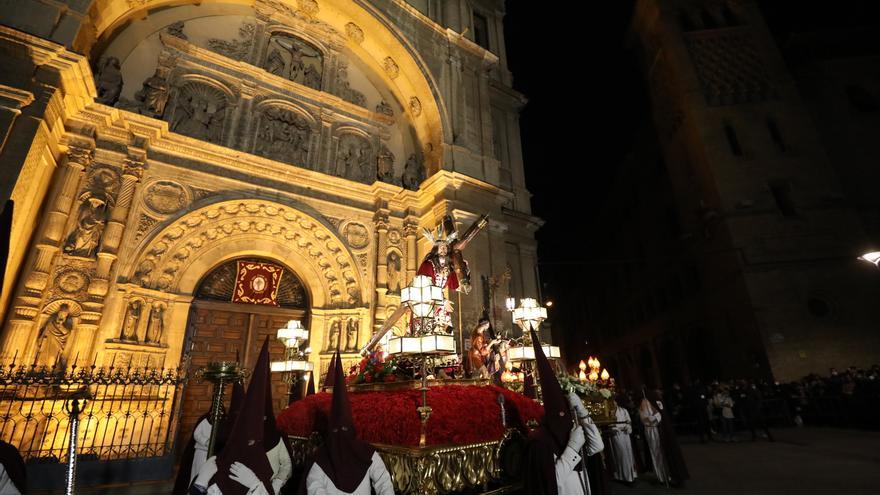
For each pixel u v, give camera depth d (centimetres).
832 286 1795
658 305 2803
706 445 1266
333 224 1203
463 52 1576
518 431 467
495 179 1412
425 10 1577
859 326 1730
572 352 4588
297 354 797
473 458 411
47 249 778
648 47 2597
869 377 1370
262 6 1289
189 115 1066
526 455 400
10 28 725
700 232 2158
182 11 1148
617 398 848
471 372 670
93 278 822
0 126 693
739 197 1978
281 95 1235
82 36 875
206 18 1195
